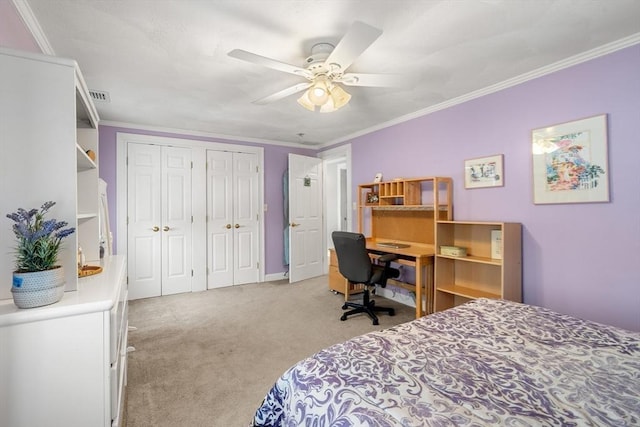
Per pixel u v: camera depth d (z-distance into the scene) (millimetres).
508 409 792
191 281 4102
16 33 1474
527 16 1640
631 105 1886
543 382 917
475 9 1576
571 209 2168
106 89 2611
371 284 2928
